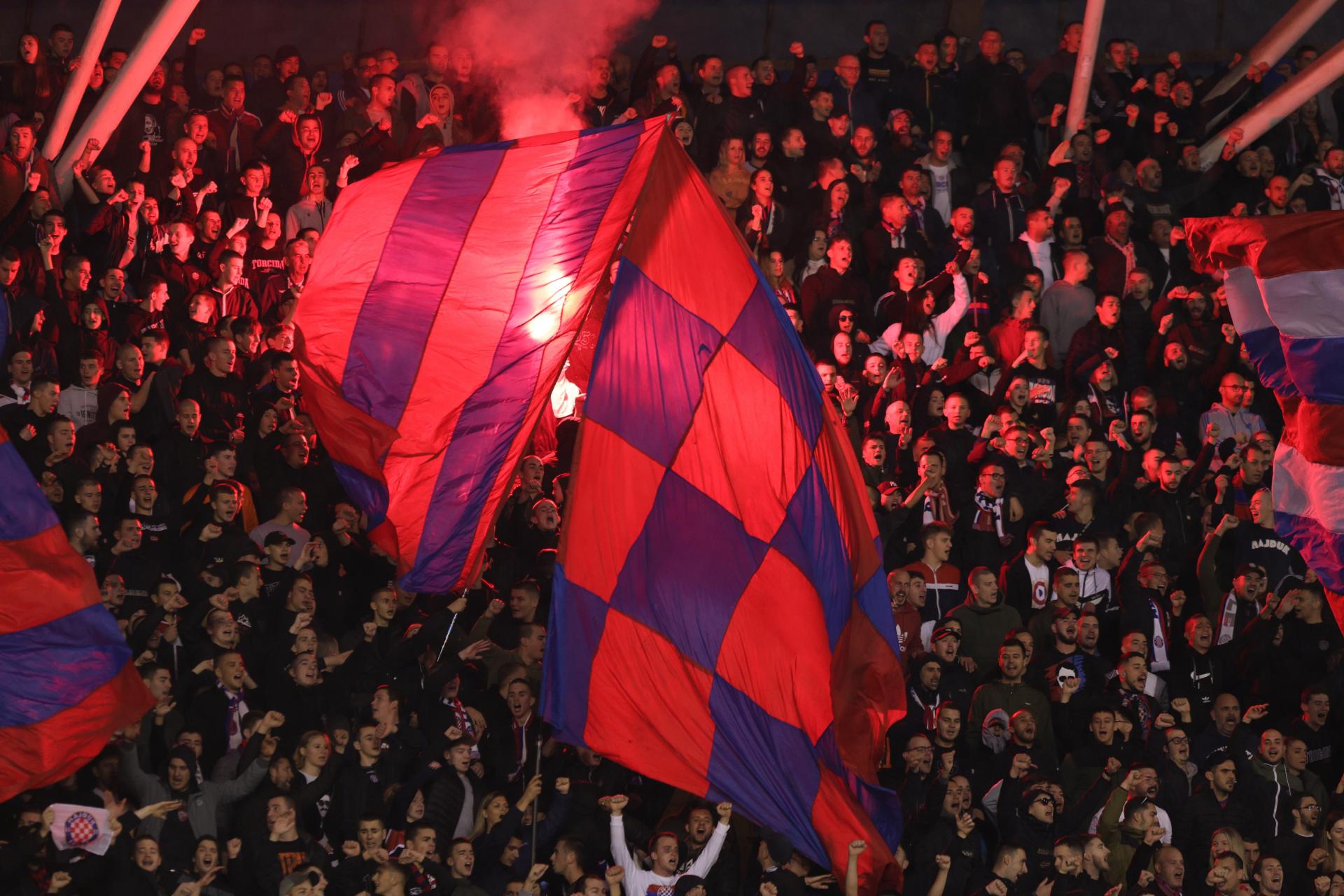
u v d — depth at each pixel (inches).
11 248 1535.4
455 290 1344.7
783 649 1206.9
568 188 1355.8
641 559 1194.6
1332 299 1414.9
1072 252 1835.6
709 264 1264.8
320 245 1363.2
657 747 1171.9
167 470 1450.5
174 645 1264.8
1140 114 2053.4
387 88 1903.3
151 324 1609.3
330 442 1325.0
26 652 1140.5
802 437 1253.1
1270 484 1653.5
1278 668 1503.4
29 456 1379.2
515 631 1347.2
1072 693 1395.2
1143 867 1320.1
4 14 2204.7
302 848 1151.6
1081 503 1560.0
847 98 2037.4
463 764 1229.1
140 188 1679.4
